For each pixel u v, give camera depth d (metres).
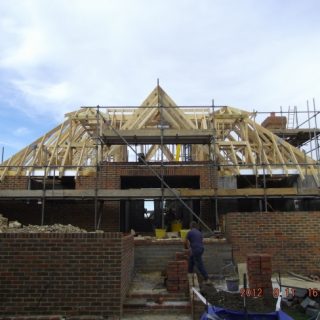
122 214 15.99
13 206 14.52
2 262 7.00
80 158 14.88
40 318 6.68
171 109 15.23
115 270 7.02
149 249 10.88
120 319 6.85
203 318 5.68
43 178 14.27
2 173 14.44
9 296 6.91
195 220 15.64
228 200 14.29
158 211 18.09
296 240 10.77
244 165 13.63
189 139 14.35
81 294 6.94
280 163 14.11
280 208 15.51
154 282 9.28
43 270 7.00
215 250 10.85
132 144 14.90
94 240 7.10
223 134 16.55
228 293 7.87
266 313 5.62
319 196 12.87
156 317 7.14
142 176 14.88
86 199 13.39
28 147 15.31
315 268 10.60
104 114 16.03
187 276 8.16
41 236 7.09
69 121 15.86
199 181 15.01
